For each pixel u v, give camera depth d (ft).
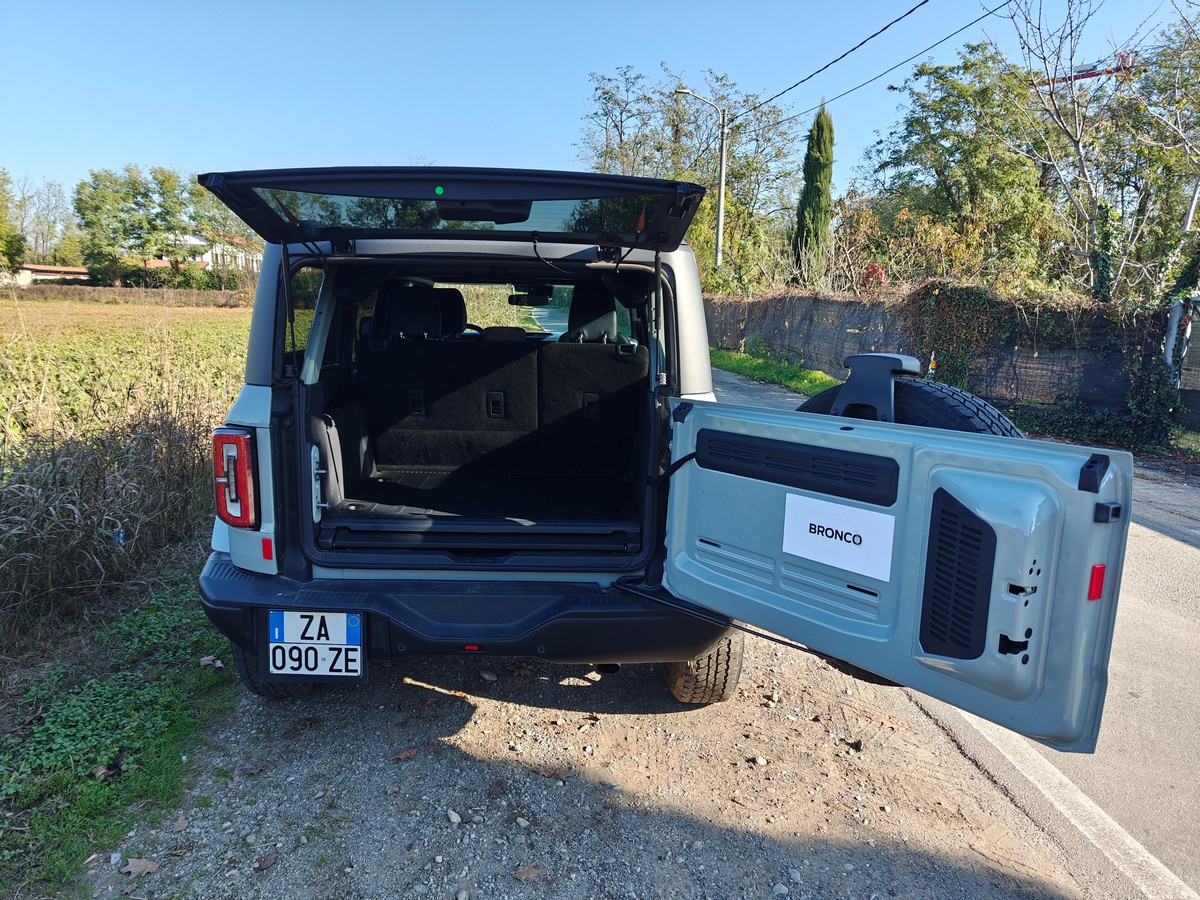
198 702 11.25
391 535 9.78
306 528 9.21
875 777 10.00
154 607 14.29
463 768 9.87
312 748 10.21
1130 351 37.63
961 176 99.66
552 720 11.12
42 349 27.14
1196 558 19.84
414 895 7.74
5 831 8.41
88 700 11.02
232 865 8.05
